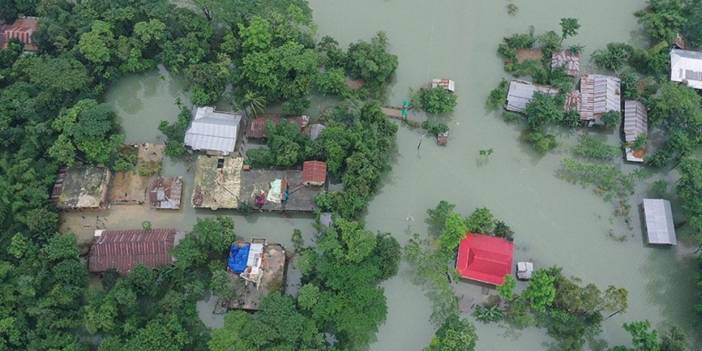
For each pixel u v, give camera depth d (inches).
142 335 1972.2
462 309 2170.3
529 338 2140.7
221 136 2394.2
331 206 2250.2
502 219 2316.7
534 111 2380.7
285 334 1967.3
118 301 2052.2
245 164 2367.1
